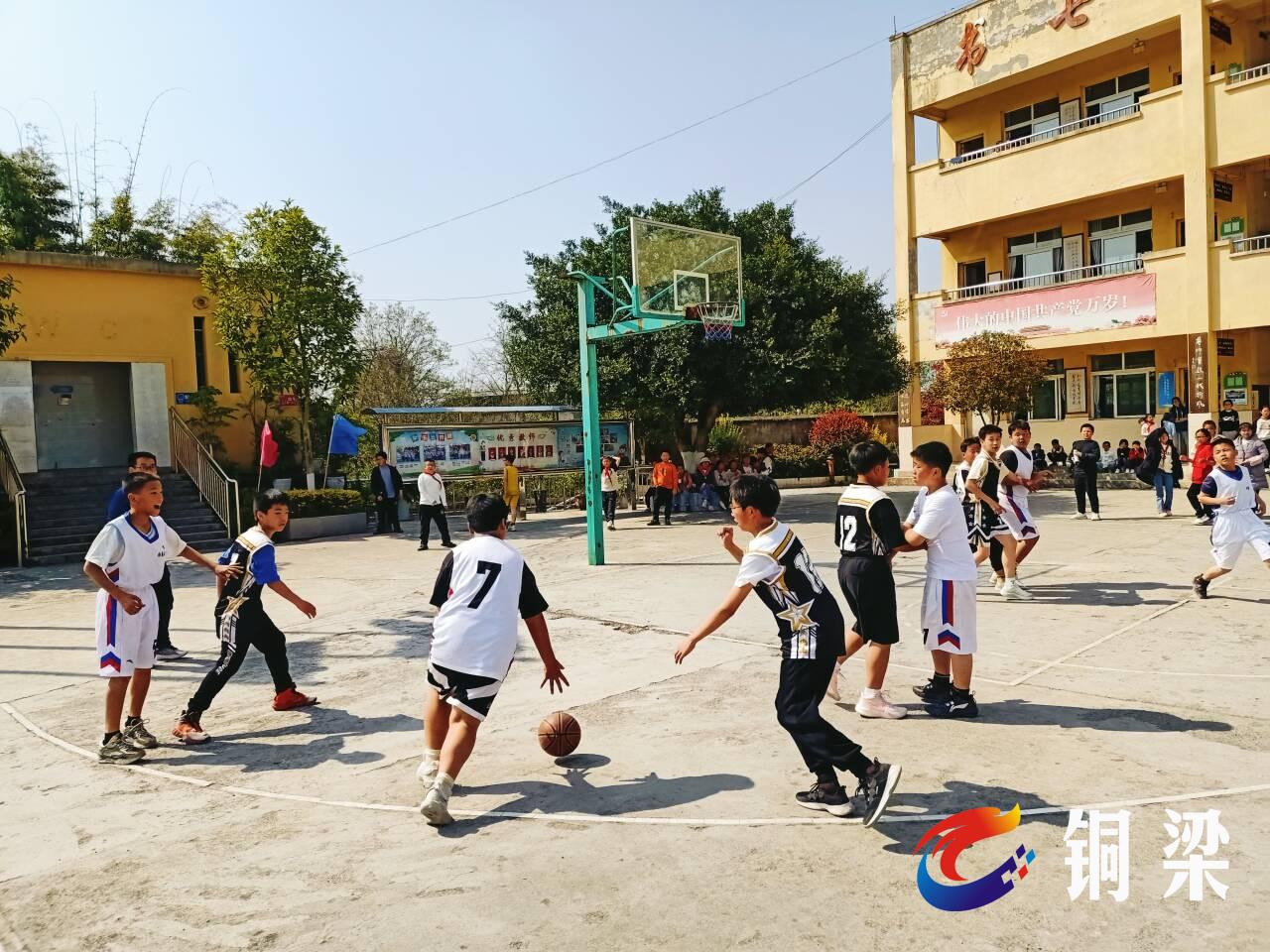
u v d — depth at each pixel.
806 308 19.73
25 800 4.98
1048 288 23.28
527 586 4.79
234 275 19.97
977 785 4.54
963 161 24.97
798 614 4.29
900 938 3.25
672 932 3.35
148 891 3.85
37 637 9.50
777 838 4.10
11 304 17.17
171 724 6.24
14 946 3.44
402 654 8.02
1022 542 9.40
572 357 21.06
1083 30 22.30
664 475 19.12
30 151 27.56
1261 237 19.72
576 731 5.14
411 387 40.50
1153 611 8.23
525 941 3.32
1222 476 8.43
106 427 20.77
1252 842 3.85
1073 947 3.16
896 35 26.27
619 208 21.47
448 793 4.37
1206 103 20.16
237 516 18.25
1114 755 4.88
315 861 4.07
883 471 5.65
